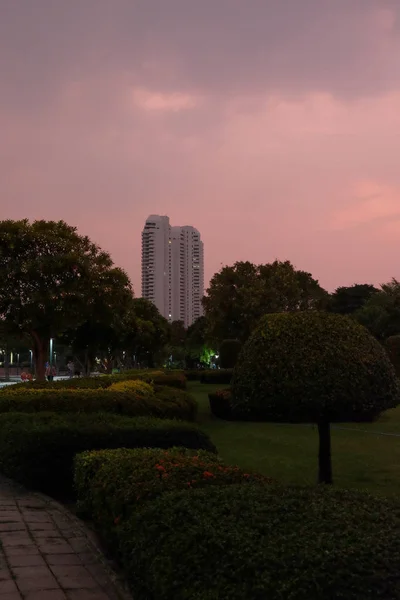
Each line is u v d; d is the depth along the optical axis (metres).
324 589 2.32
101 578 4.22
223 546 2.77
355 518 3.05
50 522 5.82
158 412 11.16
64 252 21.30
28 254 21.03
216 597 2.54
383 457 9.73
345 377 5.81
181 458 5.24
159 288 140.38
